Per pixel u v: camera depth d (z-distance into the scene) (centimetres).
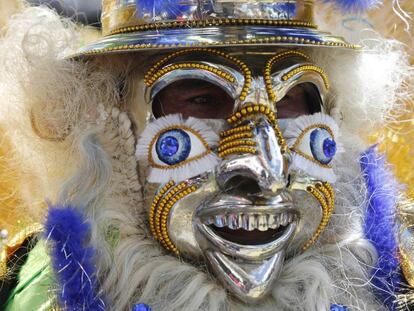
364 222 170
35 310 158
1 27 175
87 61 162
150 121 154
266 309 157
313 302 158
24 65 166
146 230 158
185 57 150
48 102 165
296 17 155
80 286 151
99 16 175
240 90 150
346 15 169
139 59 155
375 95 177
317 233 161
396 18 184
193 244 155
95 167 158
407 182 187
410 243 170
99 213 157
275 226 151
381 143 187
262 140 147
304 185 156
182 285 155
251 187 149
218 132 152
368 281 164
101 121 160
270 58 152
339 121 171
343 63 169
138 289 157
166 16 150
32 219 176
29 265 169
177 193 152
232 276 151
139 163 157
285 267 160
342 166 172
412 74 183
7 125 173
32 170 175
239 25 149
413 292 166
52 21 167
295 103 160
